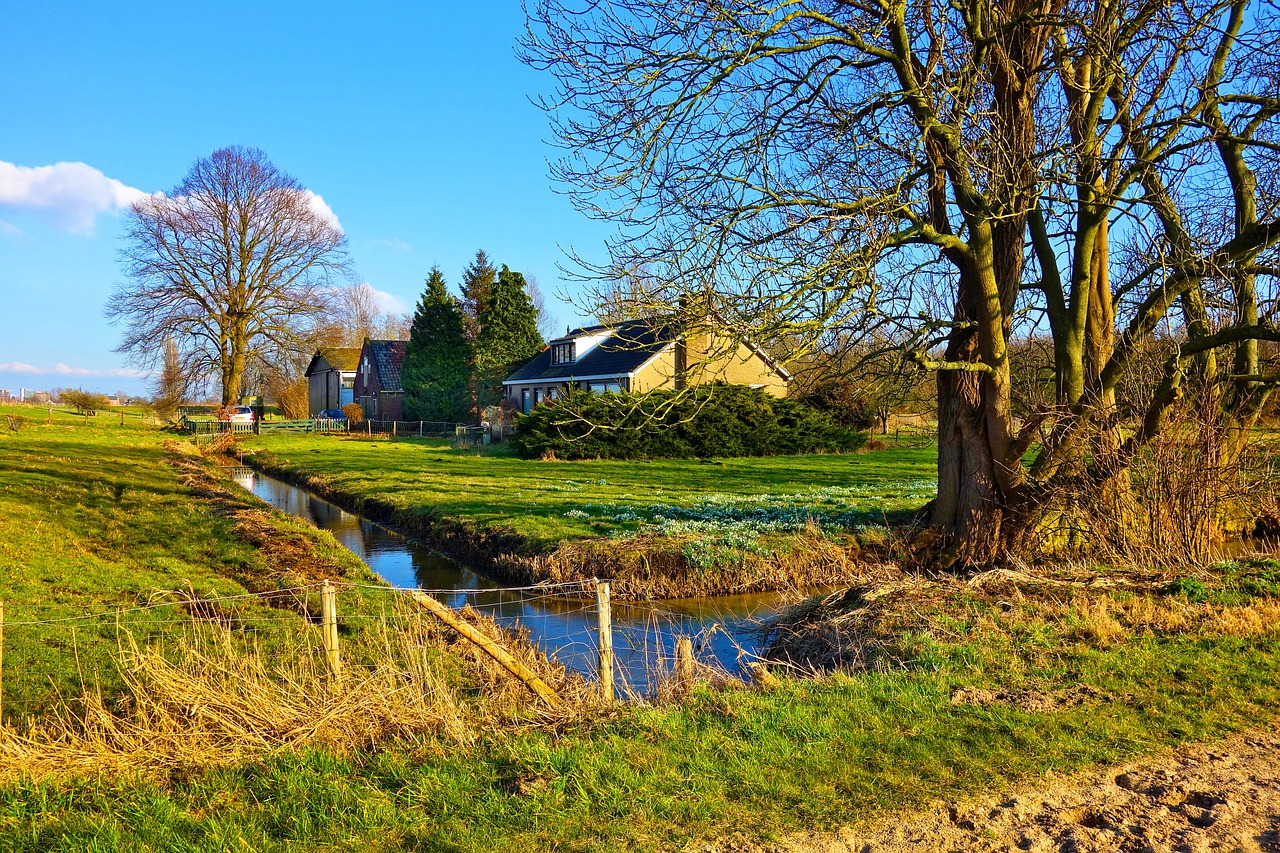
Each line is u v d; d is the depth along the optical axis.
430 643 8.76
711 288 11.46
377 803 4.71
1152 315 12.09
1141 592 9.83
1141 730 5.77
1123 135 12.45
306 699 6.11
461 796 4.83
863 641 8.84
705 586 13.73
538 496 22.86
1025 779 5.05
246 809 4.77
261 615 9.76
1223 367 14.33
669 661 9.66
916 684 6.91
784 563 14.41
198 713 5.75
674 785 4.93
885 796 4.82
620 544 14.95
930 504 15.84
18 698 6.70
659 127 11.95
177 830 4.49
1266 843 4.22
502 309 56.41
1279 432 14.12
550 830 4.43
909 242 12.94
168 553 13.65
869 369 14.26
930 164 12.58
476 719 6.31
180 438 49.41
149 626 8.85
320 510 24.70
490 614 12.40
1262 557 11.47
